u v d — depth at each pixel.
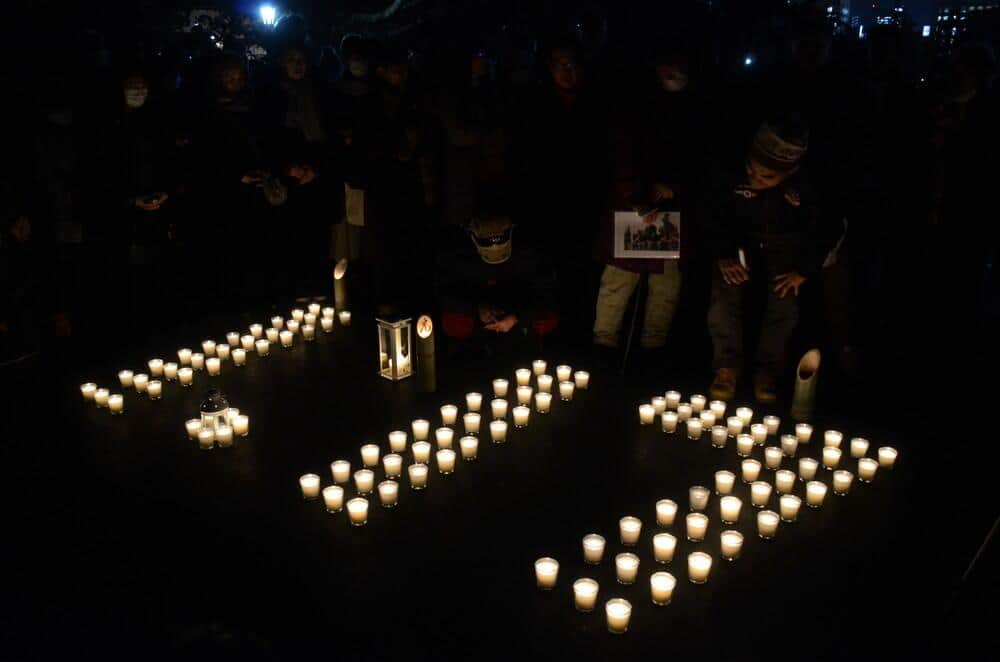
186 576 3.30
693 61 5.38
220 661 2.79
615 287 5.95
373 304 7.38
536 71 7.12
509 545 3.55
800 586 3.26
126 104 6.54
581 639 2.91
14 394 5.45
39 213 6.16
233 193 7.09
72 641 2.91
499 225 5.06
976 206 6.25
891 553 3.51
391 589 3.21
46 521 3.76
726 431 4.53
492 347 5.85
